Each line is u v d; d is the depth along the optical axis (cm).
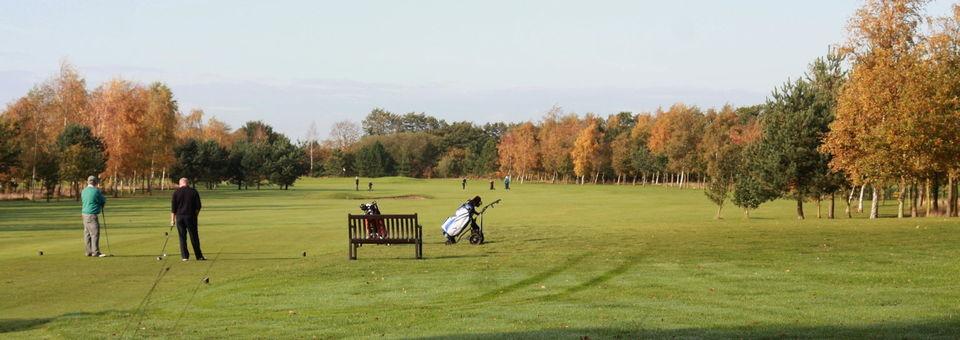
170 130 10381
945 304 1161
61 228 3547
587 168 14800
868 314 1091
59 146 8475
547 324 1070
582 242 2414
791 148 4641
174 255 2167
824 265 1681
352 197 8381
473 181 15500
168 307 1288
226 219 4344
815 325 1019
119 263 1955
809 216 5091
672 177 13662
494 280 1557
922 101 3766
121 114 9012
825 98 5144
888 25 4391
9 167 7244
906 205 6462
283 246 2464
